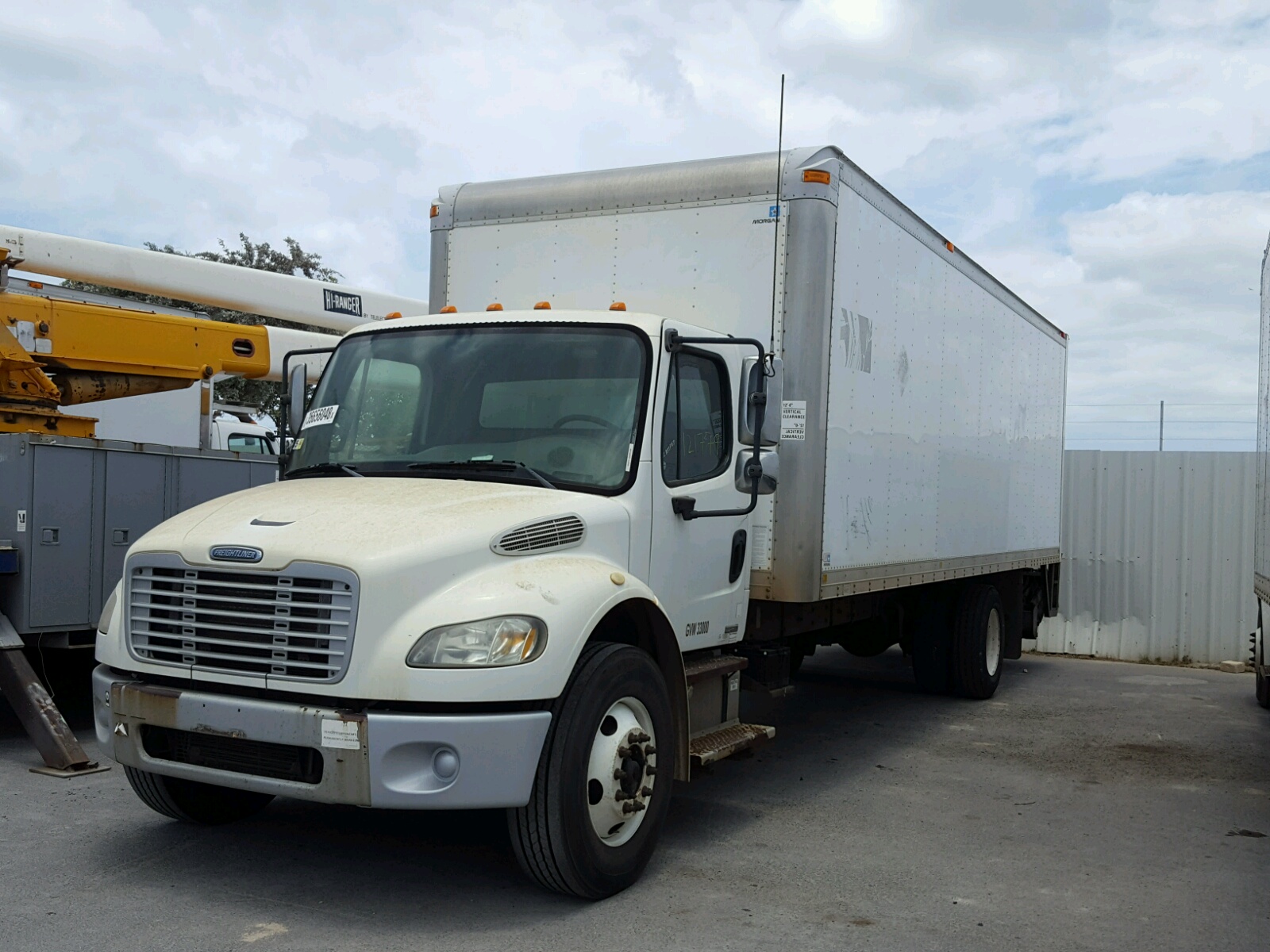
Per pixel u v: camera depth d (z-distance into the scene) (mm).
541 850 4559
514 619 4391
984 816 6598
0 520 7492
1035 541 12516
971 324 9922
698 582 5840
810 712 10195
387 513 4684
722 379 6117
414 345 5863
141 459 8320
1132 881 5426
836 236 6809
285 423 6105
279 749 4441
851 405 7219
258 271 12812
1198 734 9641
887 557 8023
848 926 4645
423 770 4277
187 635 4633
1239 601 15148
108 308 9883
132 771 5258
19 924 4301
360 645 4250
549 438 5426
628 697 4914
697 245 6871
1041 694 11789
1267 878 5516
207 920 4418
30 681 6918
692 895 4957
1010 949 4461
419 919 4531
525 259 7379
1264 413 10289
